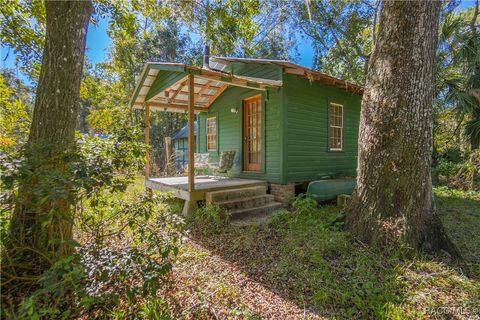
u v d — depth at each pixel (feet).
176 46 50.29
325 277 8.59
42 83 8.47
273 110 19.84
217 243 11.91
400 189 10.66
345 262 9.49
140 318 6.50
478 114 27.94
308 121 20.99
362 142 11.85
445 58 29.37
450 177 27.48
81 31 8.93
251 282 8.62
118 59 47.29
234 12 31.07
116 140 8.29
